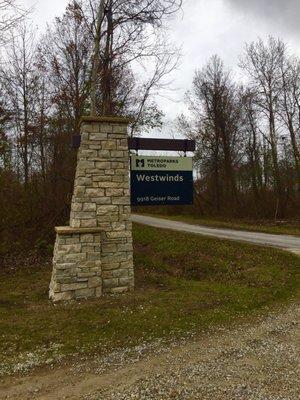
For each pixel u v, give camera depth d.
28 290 8.93
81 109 17.00
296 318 6.66
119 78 16.52
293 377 4.49
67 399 4.15
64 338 5.86
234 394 4.14
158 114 18.97
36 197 16.22
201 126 35.81
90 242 8.07
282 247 14.26
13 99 17.95
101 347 5.52
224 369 4.75
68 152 17.38
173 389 4.29
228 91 36.34
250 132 35.59
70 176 16.59
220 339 5.73
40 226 15.42
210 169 36.31
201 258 13.52
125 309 7.14
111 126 8.51
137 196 8.94
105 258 8.34
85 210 8.19
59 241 7.84
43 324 6.45
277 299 7.84
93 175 8.30
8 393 4.32
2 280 10.19
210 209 36.47
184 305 7.32
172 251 15.22
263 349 5.33
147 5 12.27
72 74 18.14
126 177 8.59
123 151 8.59
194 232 20.34
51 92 18.55
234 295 8.01
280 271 10.34
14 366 4.96
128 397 4.15
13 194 15.33
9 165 16.11
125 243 8.52
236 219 30.91
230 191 35.66
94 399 4.13
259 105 32.59
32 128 18.25
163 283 9.34
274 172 32.28
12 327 6.34
